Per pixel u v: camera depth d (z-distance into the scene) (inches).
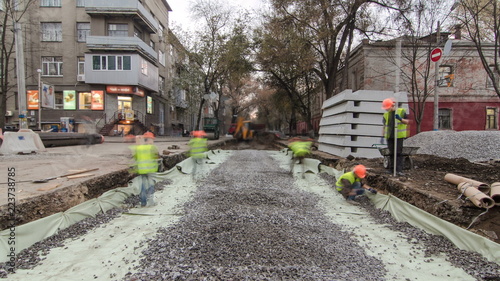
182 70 1232.2
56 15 1028.5
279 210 207.6
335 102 448.8
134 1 998.4
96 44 983.0
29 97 1024.9
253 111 2465.6
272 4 753.0
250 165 461.1
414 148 260.4
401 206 193.2
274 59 870.4
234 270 119.9
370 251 143.9
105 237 156.7
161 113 1355.8
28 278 113.8
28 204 159.0
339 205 230.4
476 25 358.0
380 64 882.1
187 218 186.1
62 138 603.5
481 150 325.1
